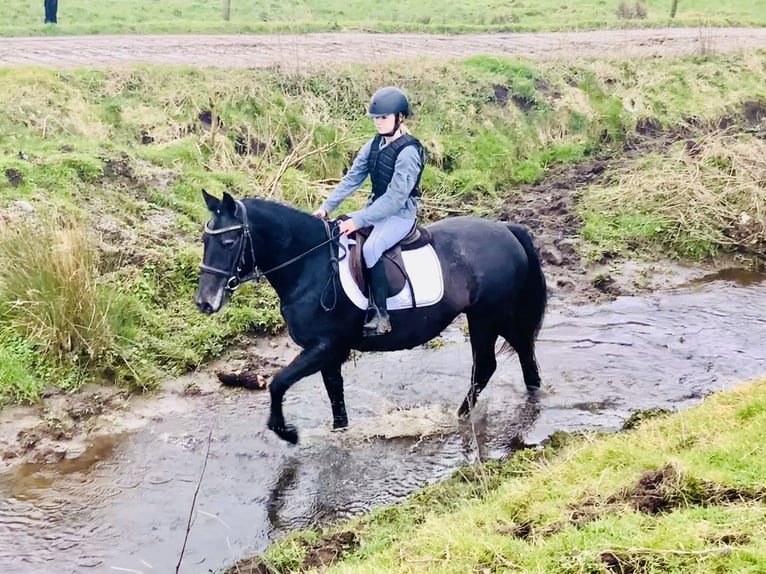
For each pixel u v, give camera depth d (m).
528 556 4.14
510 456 6.37
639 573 3.86
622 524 4.24
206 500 5.88
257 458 6.43
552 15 23.00
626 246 10.95
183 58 13.70
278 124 11.83
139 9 20.97
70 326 7.36
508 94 14.17
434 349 8.48
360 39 17.08
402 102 5.80
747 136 13.50
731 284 10.25
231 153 11.12
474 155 12.96
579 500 4.71
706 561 3.82
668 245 11.02
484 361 7.00
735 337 8.63
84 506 5.77
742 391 6.09
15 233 7.70
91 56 13.52
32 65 11.81
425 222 11.30
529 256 6.99
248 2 22.78
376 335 6.26
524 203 12.23
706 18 22.19
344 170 11.88
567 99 14.51
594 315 9.24
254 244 5.93
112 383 7.38
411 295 6.29
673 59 16.33
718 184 11.88
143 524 5.58
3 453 6.37
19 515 5.64
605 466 5.18
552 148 13.91
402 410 7.20
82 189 9.30
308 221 6.14
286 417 7.05
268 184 10.52
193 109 11.51
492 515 4.79
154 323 8.04
